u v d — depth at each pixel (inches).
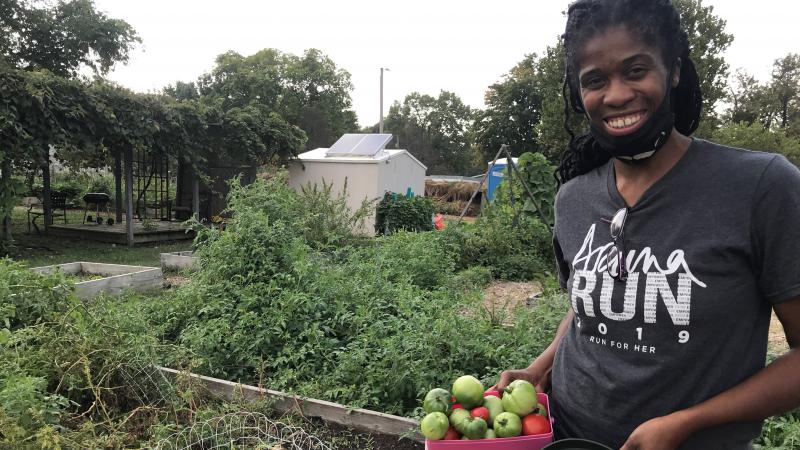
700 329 50.8
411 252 306.5
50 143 418.6
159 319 202.2
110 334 154.2
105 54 818.2
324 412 145.9
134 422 137.0
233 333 178.2
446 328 163.8
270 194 283.6
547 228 429.4
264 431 133.2
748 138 1026.7
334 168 622.8
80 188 920.9
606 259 57.2
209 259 219.0
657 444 50.2
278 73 1766.7
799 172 49.7
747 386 49.8
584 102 55.8
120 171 631.8
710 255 50.2
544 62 1306.6
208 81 1721.2
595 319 57.9
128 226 506.0
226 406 138.9
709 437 52.5
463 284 299.4
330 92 1903.3
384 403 149.9
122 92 458.3
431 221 622.2
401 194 612.1
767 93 1487.5
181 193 690.2
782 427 122.5
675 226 52.4
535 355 155.6
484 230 426.6
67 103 417.7
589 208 62.0
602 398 57.6
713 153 53.7
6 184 406.3
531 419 65.6
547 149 1352.1
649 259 53.4
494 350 158.2
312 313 189.5
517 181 470.0
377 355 159.5
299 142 644.1
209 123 556.4
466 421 67.2
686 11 1053.2
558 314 183.9
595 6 53.2
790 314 49.4
